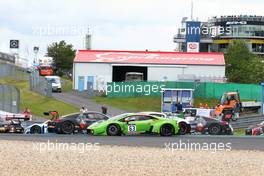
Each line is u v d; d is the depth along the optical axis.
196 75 142.75
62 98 120.88
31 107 103.31
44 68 166.00
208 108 100.00
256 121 92.50
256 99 117.56
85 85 140.25
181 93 102.69
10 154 40.16
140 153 41.50
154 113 60.38
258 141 52.22
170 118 58.56
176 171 33.81
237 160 38.88
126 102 117.31
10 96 88.06
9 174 31.95
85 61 141.12
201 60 145.12
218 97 118.56
